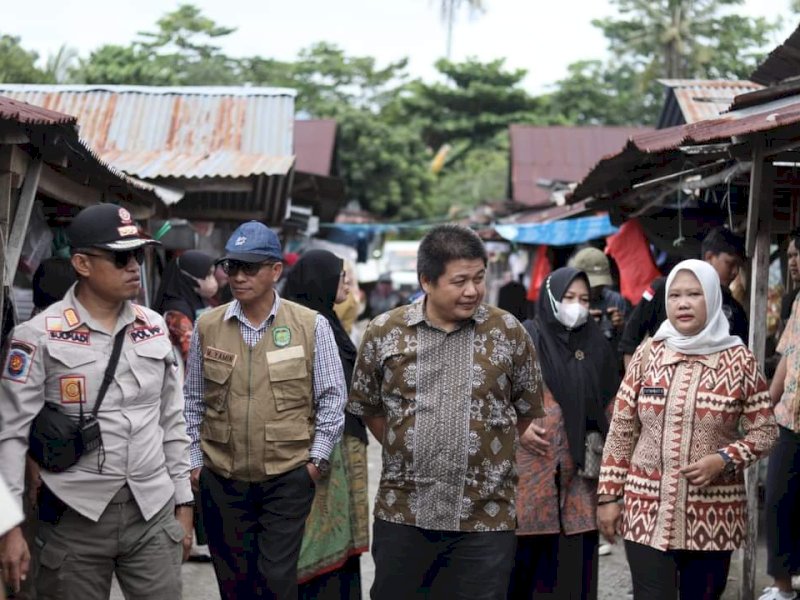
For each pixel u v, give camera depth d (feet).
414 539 13.33
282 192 38.45
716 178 21.56
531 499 16.63
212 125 41.70
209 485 15.12
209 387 15.16
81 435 12.13
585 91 127.95
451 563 13.37
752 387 13.88
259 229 14.96
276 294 15.39
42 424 12.12
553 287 17.17
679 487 13.79
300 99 127.65
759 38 85.20
